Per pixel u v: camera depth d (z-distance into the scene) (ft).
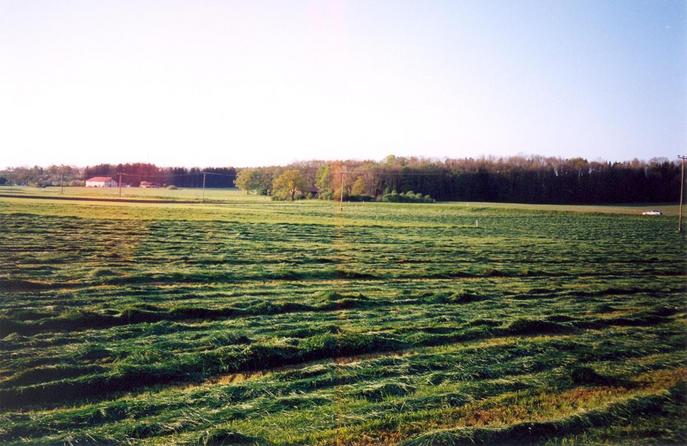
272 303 66.08
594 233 166.71
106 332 52.75
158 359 45.03
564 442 34.06
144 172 422.82
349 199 321.73
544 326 60.59
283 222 183.73
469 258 116.37
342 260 108.27
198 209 221.87
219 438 32.60
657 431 35.76
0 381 39.27
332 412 37.06
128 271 85.10
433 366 46.80
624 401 39.63
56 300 64.28
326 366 45.47
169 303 65.16
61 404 37.50
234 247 120.26
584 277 97.14
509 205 264.52
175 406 37.17
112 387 40.01
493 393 41.60
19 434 32.60
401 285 85.87
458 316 64.08
